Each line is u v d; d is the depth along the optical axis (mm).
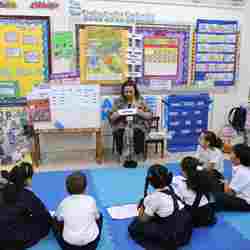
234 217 2768
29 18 4000
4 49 4004
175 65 4570
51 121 3896
